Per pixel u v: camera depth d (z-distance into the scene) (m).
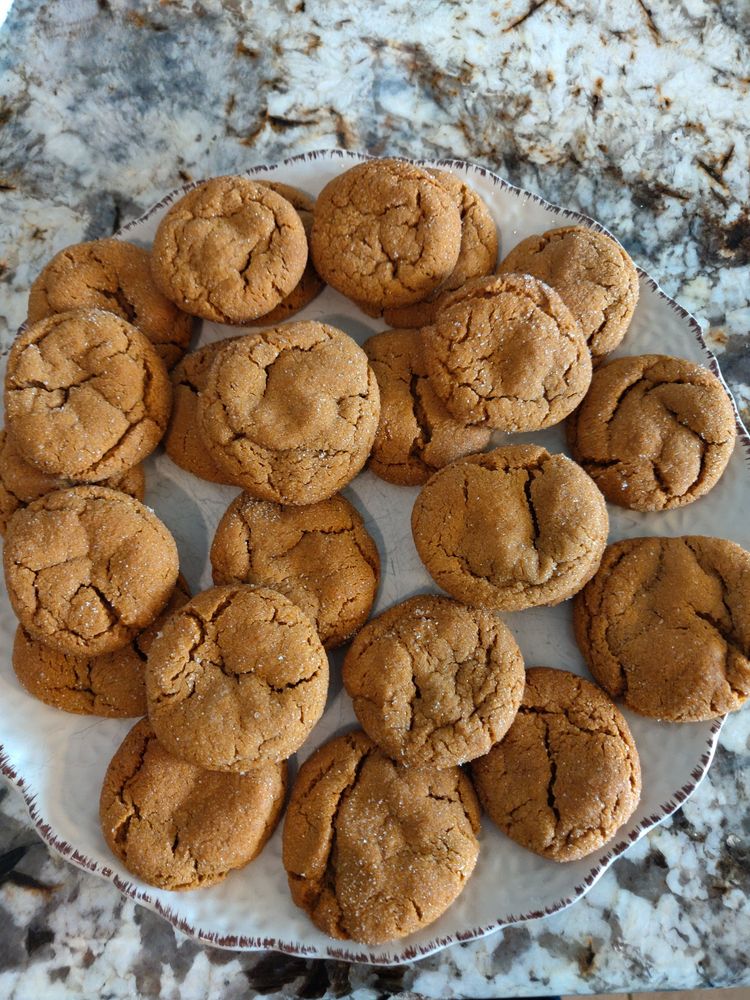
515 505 0.29
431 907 0.28
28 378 0.30
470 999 0.32
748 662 0.29
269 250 0.31
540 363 0.30
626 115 0.39
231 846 0.29
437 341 0.30
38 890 0.33
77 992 0.32
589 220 0.33
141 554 0.29
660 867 0.33
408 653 0.29
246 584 0.30
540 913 0.29
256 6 0.39
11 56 0.39
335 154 0.34
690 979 0.32
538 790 0.29
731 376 0.37
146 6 0.39
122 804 0.29
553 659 0.32
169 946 0.33
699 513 0.32
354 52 0.39
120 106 0.39
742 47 0.40
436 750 0.28
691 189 0.39
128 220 0.38
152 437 0.31
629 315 0.32
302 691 0.28
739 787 0.34
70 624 0.29
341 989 0.32
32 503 0.30
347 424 0.30
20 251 0.37
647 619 0.30
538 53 0.39
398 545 0.32
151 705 0.28
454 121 0.39
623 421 0.31
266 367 0.30
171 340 0.33
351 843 0.29
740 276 0.38
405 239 0.31
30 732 0.31
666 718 0.30
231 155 0.38
